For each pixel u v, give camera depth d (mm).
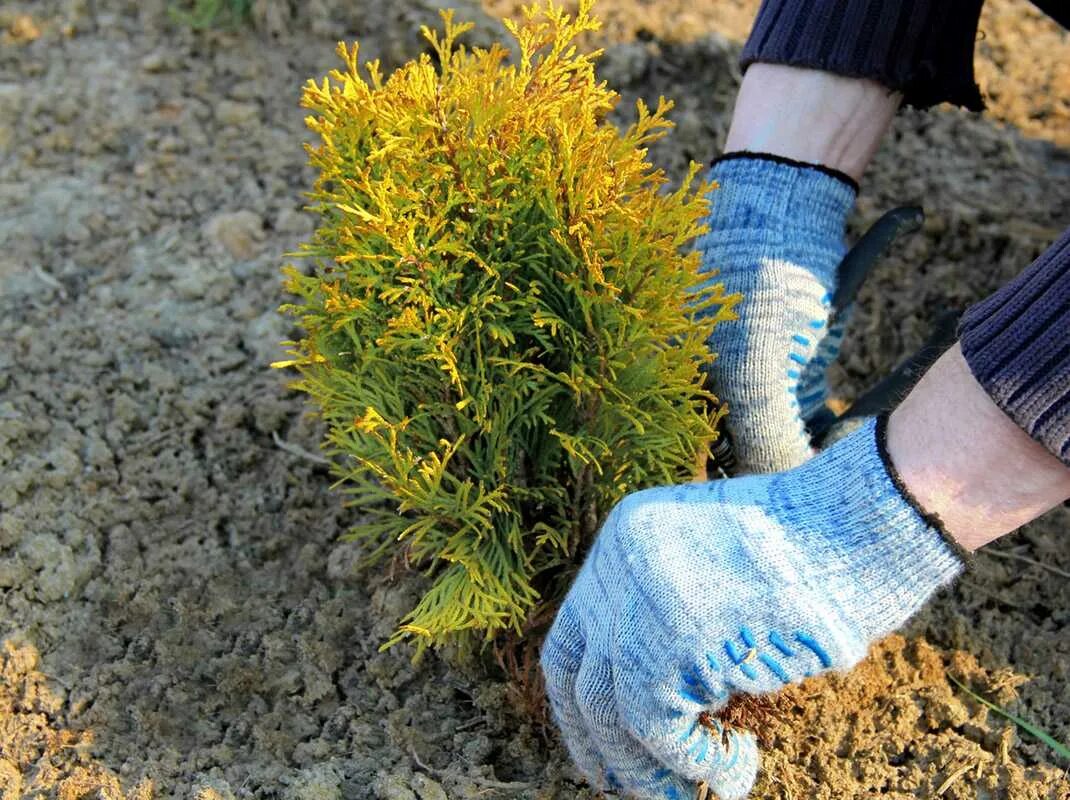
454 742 1028
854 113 988
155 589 1112
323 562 1127
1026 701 1061
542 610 1004
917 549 832
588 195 881
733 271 970
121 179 1383
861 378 1254
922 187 1348
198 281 1293
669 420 938
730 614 844
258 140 1410
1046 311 792
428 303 892
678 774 910
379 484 1045
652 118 910
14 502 1151
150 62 1477
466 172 896
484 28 1441
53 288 1295
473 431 955
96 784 1006
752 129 996
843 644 841
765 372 966
